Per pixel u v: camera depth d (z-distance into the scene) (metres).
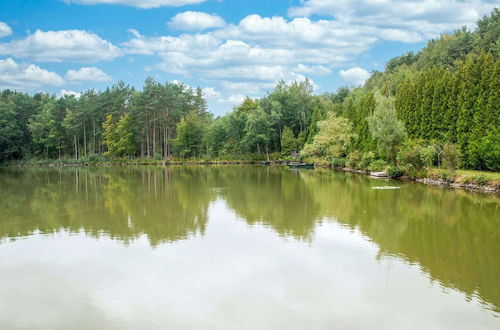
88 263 14.83
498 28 70.88
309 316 10.62
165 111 91.94
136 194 32.88
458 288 12.28
